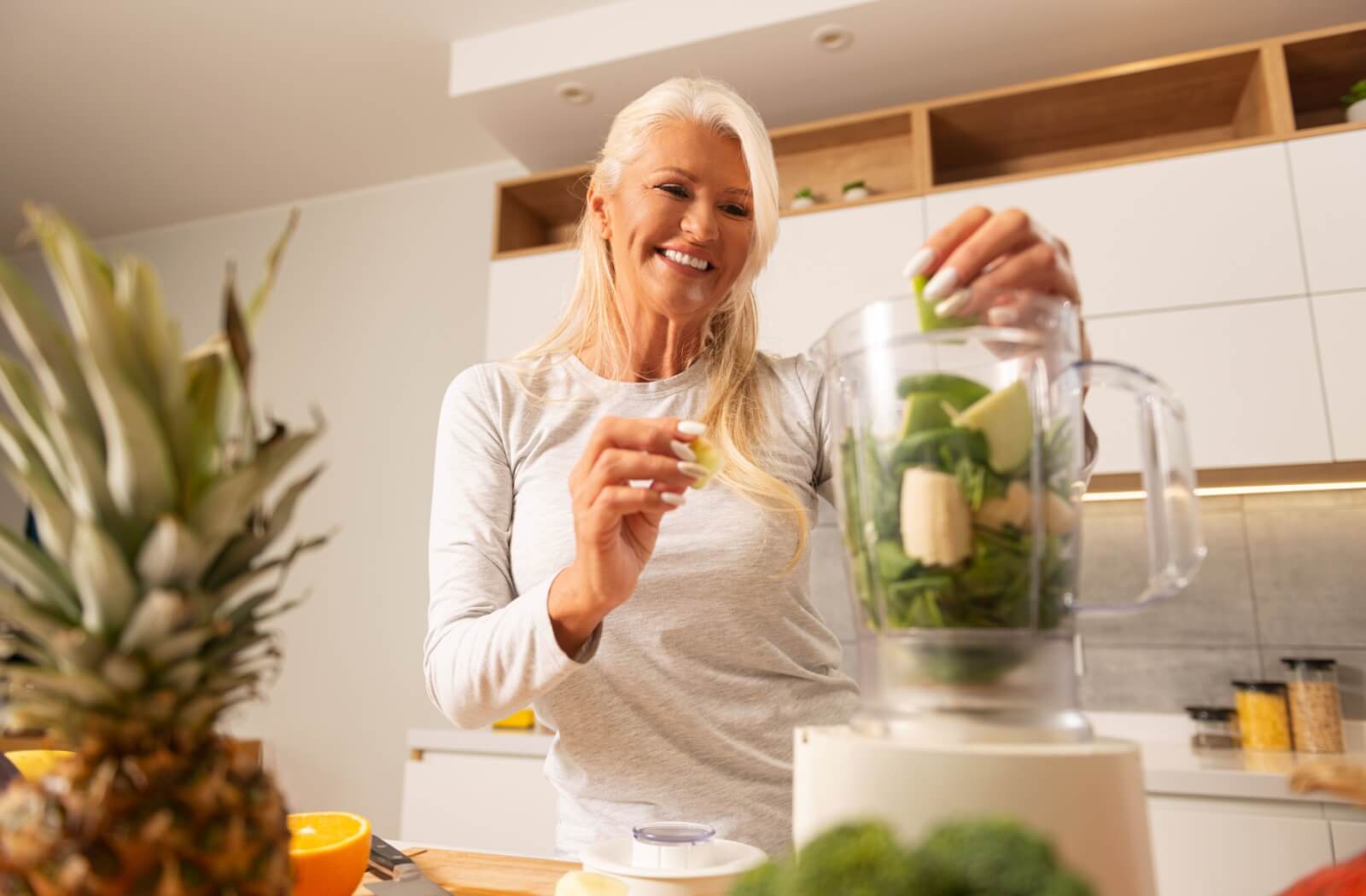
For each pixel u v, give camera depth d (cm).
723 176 102
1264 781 176
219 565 45
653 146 102
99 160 341
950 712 47
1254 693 219
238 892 41
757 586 99
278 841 44
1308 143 222
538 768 228
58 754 74
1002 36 248
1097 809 44
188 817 40
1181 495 50
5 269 40
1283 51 230
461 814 231
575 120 286
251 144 331
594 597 74
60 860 38
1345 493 235
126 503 41
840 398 55
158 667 41
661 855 65
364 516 331
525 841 225
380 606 321
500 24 272
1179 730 236
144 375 41
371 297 351
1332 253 215
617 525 73
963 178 278
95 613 41
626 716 98
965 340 49
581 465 73
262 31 274
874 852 33
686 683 97
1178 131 261
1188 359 220
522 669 78
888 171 277
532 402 110
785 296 254
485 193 345
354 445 339
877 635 51
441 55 285
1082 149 269
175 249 387
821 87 270
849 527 53
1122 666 245
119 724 41
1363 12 235
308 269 362
